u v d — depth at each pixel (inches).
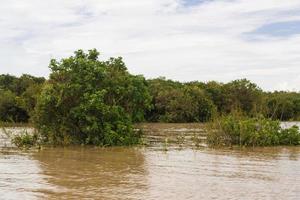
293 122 3152.1
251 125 1513.3
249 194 758.5
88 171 997.8
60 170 1011.3
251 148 1446.9
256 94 3917.3
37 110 1573.6
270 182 861.2
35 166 1072.8
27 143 1563.7
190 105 3592.5
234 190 789.9
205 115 3681.1
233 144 1523.1
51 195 753.6
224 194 759.1
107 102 1632.6
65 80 1582.2
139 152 1357.0
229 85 4020.7
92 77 1576.0
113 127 1568.7
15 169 1025.5
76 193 768.9
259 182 861.8
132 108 1700.3
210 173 964.6
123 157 1238.3
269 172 973.8
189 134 2094.0
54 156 1264.8
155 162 1137.4
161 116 3644.2
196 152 1346.0
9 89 3821.4
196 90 3764.8
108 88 1609.3
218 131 1540.4
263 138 1508.4
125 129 1571.1
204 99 3695.9
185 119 3651.6
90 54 1672.0
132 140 1576.0
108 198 731.4
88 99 1533.0
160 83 4119.1
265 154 1288.1
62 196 746.2
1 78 4050.2
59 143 1565.0
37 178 909.2
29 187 818.2
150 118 3695.9
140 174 955.3
